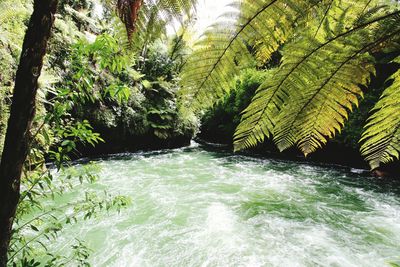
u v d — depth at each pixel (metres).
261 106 0.70
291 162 11.42
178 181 8.24
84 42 1.51
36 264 1.73
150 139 13.38
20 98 0.96
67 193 6.46
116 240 4.83
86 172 2.08
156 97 13.38
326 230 5.47
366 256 4.61
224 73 0.67
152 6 0.74
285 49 0.66
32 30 0.91
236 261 4.42
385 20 0.58
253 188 7.81
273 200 6.95
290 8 0.61
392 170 9.29
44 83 5.40
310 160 11.83
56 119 1.43
